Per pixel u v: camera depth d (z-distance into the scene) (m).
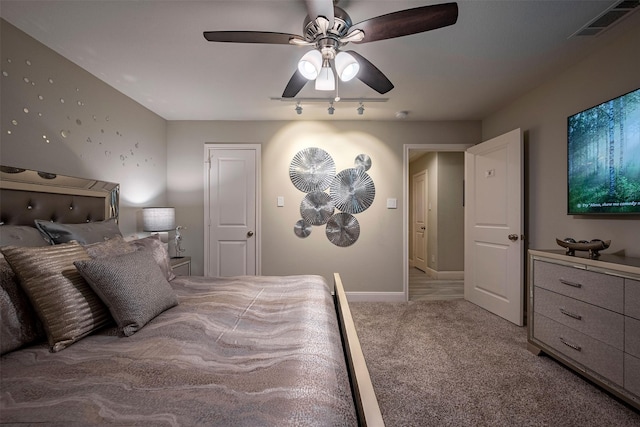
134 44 2.06
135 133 3.09
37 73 1.97
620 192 1.92
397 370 2.06
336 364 0.98
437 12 1.39
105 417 0.69
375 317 3.13
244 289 1.87
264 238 3.80
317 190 3.80
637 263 1.66
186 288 1.92
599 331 1.74
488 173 3.29
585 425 1.52
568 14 1.76
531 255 2.30
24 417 0.69
